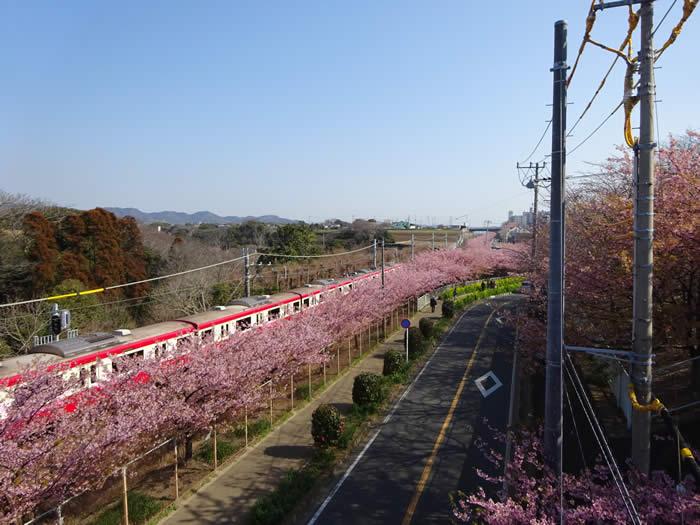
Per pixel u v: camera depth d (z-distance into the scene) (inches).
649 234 283.3
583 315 604.1
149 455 536.1
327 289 1274.6
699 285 497.4
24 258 1188.5
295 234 2144.4
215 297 1454.2
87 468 357.4
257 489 480.4
